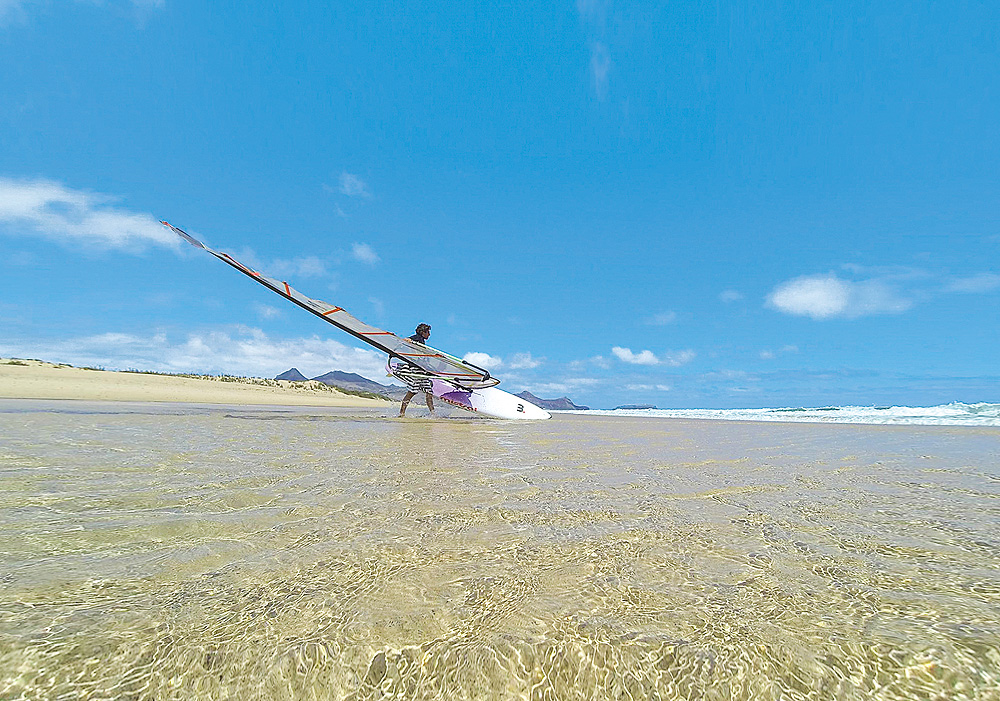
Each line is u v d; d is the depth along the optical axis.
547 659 1.37
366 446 5.66
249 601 1.62
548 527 2.48
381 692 1.29
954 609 1.61
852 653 1.38
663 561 2.03
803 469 4.32
